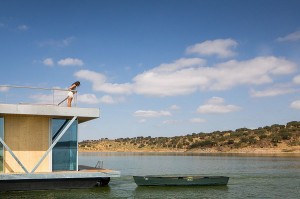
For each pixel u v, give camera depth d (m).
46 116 28.00
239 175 49.84
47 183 27.00
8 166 27.02
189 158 115.31
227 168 65.56
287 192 33.34
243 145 164.50
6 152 27.09
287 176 47.84
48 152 26.55
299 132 163.62
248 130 189.00
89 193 27.77
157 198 28.59
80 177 27.23
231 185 37.12
